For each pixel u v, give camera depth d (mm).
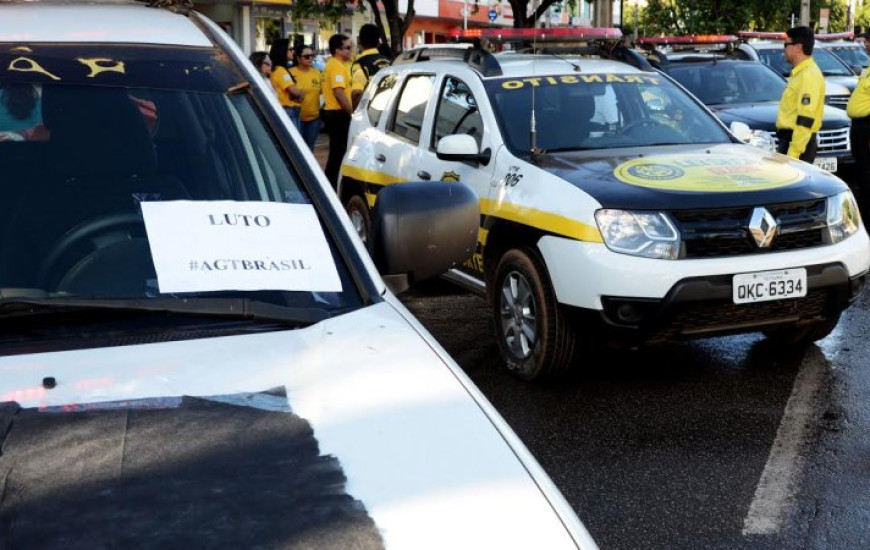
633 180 5578
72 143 2459
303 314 2109
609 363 6203
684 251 5285
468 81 6883
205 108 2570
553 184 5672
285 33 28625
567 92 6707
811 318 5645
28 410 1711
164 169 2453
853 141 10672
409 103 7723
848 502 4305
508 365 5973
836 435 5039
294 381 1834
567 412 5395
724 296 5297
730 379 5898
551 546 1482
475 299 8039
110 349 1923
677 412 5375
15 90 2488
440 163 6879
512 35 7629
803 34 9742
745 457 4785
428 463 1623
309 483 1557
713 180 5590
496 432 1728
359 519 1490
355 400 1777
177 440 1641
